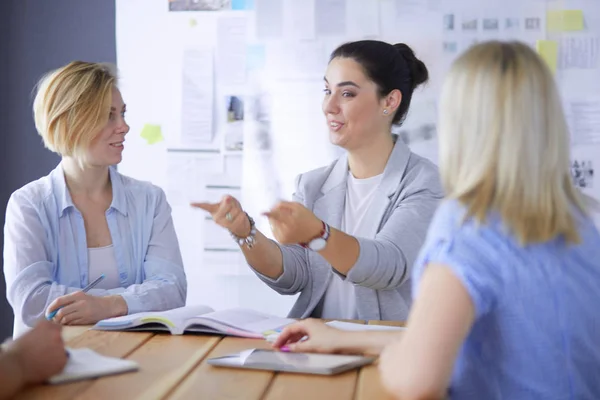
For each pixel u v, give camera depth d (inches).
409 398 40.1
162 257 89.6
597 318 43.2
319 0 120.8
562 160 43.9
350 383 48.4
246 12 122.3
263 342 60.9
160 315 65.5
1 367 44.0
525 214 42.6
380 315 83.1
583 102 116.8
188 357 55.4
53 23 127.1
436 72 118.7
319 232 71.8
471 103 43.7
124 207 89.7
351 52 86.5
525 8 117.2
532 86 43.0
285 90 121.9
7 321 129.2
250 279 123.3
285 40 121.6
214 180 123.6
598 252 45.1
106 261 87.9
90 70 86.3
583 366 43.2
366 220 85.7
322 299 87.0
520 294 41.8
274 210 70.3
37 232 84.6
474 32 118.0
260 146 122.6
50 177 88.5
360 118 85.5
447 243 42.4
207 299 124.3
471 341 43.1
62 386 47.1
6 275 85.1
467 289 41.0
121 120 87.1
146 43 124.0
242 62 122.6
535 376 42.5
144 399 44.5
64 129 84.5
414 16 118.9
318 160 121.7
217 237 123.6
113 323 65.8
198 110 123.4
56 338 49.1
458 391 43.5
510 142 42.7
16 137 128.3
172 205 124.3
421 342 40.3
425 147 119.0
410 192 84.3
